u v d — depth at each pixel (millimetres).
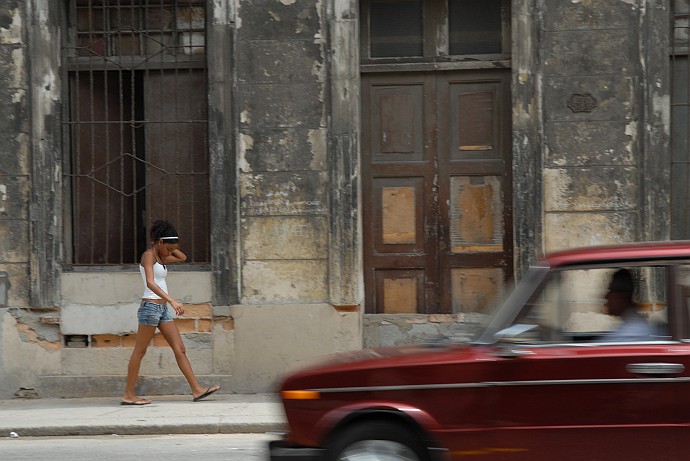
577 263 10391
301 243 19906
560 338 10266
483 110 20484
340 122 19766
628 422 9906
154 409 18562
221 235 20016
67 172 20609
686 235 19562
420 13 20578
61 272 20328
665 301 10148
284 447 10766
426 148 20625
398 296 20766
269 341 19969
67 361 20344
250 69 19953
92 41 20703
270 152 19922
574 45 19359
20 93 20109
